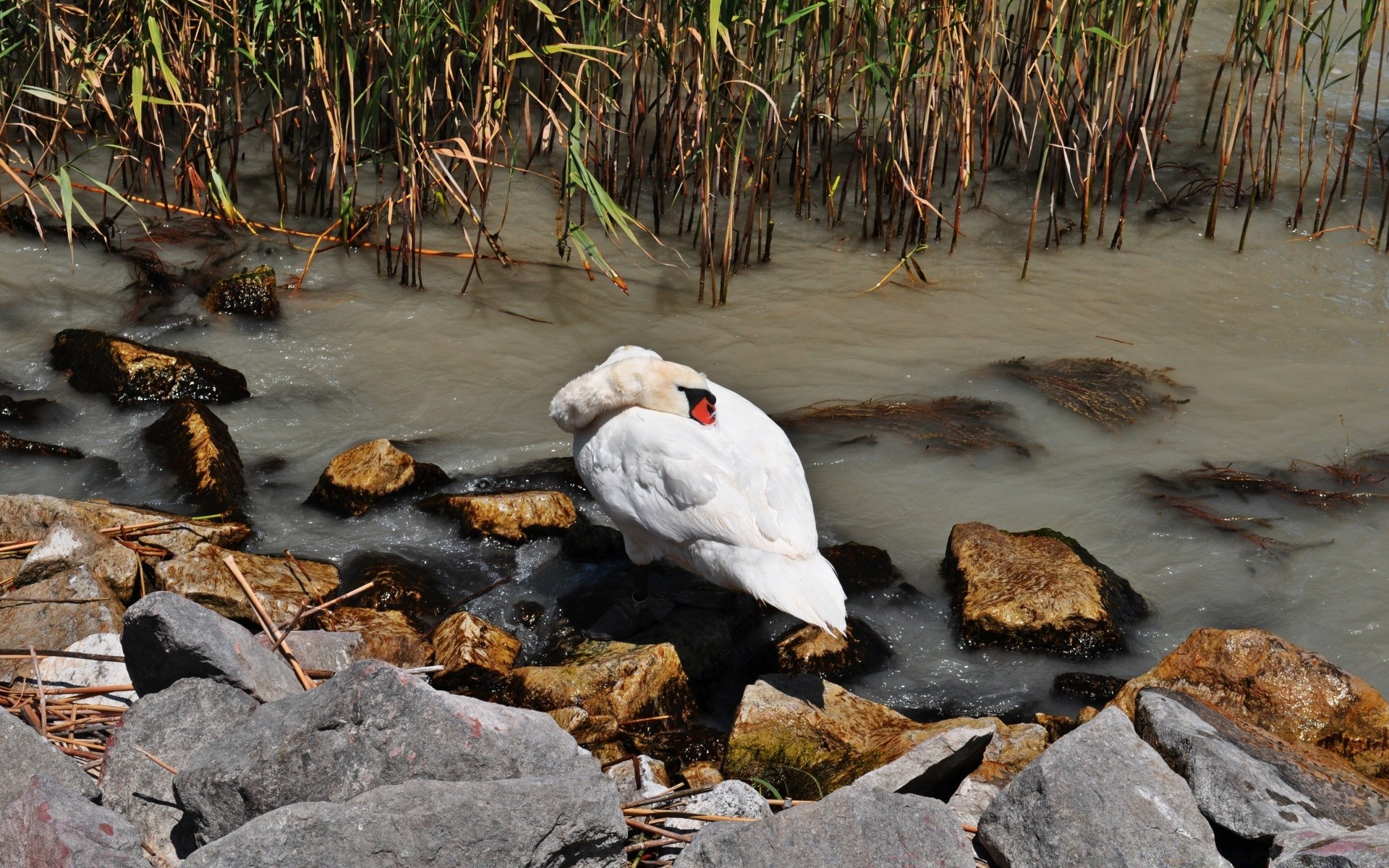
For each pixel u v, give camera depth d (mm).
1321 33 12570
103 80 10078
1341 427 7676
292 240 9391
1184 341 8609
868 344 8484
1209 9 13461
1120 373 8125
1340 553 6605
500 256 9156
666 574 6258
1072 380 8031
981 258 9648
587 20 10125
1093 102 10242
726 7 8383
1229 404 7902
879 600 6227
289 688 4711
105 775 4238
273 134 9250
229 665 4449
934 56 8945
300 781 4004
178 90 8242
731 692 5723
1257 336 8711
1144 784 4207
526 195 10180
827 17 9148
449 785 3826
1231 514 6883
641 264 9375
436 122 9703
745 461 5316
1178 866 4027
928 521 6844
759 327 8656
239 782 3957
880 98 11250
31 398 7438
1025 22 10523
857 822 3934
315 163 9688
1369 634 6066
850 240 9820
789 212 10156
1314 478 7188
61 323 8227
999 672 5820
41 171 9602
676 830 4277
